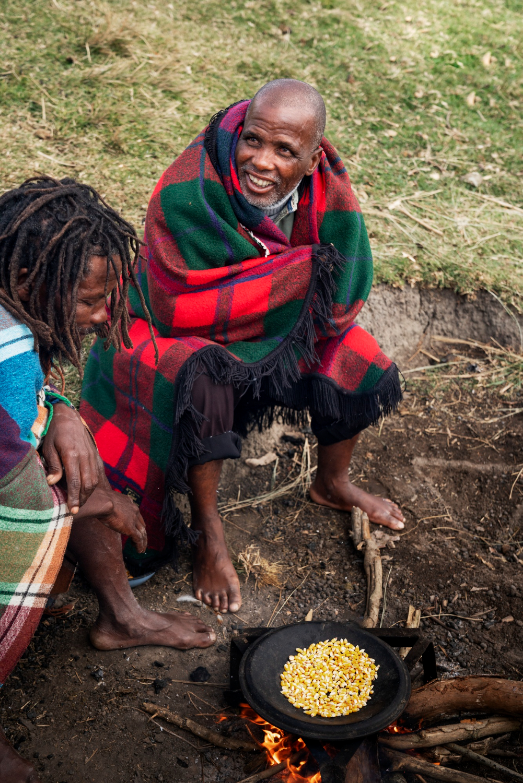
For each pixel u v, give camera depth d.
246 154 2.40
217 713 2.24
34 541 1.76
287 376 2.77
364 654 2.10
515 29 6.11
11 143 4.04
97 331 1.97
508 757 2.10
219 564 2.63
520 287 3.94
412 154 4.73
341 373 2.81
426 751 2.03
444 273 3.96
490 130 5.06
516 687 2.00
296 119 2.33
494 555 2.93
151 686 2.30
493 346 3.98
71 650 2.38
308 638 2.17
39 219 1.64
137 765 2.07
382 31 5.79
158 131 4.35
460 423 3.61
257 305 2.54
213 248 2.48
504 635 2.57
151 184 3.97
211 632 2.47
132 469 2.54
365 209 4.24
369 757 1.83
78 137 4.20
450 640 2.54
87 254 1.68
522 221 4.39
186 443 2.44
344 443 2.94
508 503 3.18
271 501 3.16
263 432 3.43
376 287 3.87
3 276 1.66
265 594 2.71
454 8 6.28
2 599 1.75
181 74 4.84
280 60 5.20
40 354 1.95
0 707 2.18
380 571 2.72
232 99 4.74
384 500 3.09
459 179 4.62
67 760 2.06
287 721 1.82
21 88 4.42
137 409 2.52
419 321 3.99
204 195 2.46
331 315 2.72
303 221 2.65
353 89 5.13
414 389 3.79
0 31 4.79
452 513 3.15
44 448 1.94
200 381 2.42
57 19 4.98
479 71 5.55
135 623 2.35
